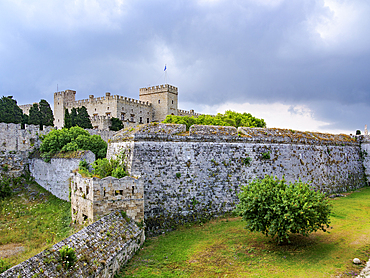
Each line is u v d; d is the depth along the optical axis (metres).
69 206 33.38
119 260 16.27
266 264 17.06
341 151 41.66
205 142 27.78
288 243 19.83
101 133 64.88
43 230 25.05
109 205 19.38
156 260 17.86
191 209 25.70
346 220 24.69
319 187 35.38
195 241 21.36
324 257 17.47
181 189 25.72
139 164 24.41
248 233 22.34
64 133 43.78
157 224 24.00
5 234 24.38
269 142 31.38
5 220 29.36
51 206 34.72
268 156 30.50
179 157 26.25
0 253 19.33
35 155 44.62
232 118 57.50
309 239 20.41
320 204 18.30
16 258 15.30
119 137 28.06
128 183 20.11
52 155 40.88
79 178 21.92
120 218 19.33
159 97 97.62
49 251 12.93
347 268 15.98
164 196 24.89
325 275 15.37
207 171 27.20
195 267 16.92
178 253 19.03
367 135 45.84
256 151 30.17
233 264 17.27
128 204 20.03
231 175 28.14
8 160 42.03
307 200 18.23
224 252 19.05
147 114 96.62
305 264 16.73
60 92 91.50
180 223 24.91
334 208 28.97
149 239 21.94
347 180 41.06
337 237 20.58
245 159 29.17
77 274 12.68
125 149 25.95
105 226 17.47
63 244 13.91
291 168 32.38
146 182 24.34
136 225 20.11
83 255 13.98
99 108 85.56
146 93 100.56
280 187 20.08
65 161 37.62
